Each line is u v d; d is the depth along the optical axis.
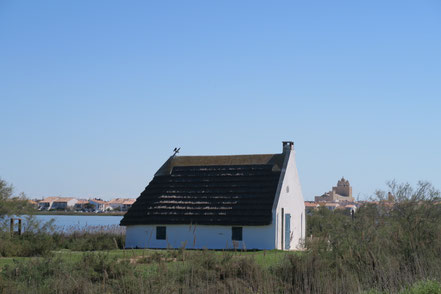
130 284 21.45
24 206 37.25
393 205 29.00
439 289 20.72
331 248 26.42
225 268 23.56
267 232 43.22
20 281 22.39
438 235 26.91
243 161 48.22
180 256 26.92
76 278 22.30
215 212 44.81
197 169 49.00
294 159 48.00
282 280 23.30
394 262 24.34
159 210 46.62
